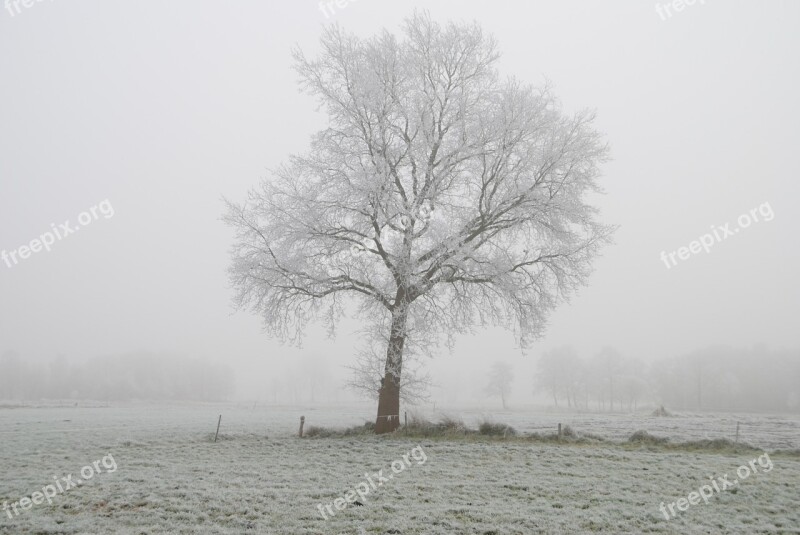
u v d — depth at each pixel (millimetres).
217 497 11562
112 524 9945
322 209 18938
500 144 18594
